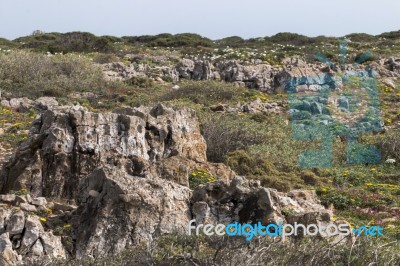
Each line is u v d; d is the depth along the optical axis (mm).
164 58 45125
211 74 37031
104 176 12266
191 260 10086
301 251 10492
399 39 61469
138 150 16344
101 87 32438
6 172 16000
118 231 11867
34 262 10859
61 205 13367
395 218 15875
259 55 45312
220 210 12359
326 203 16844
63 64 34750
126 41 61469
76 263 10742
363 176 19688
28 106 26984
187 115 18000
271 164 19703
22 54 35094
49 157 15719
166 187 12453
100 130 16156
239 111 28266
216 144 20938
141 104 28672
